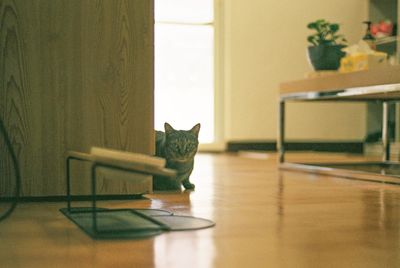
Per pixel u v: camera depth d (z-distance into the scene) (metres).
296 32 5.07
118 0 1.68
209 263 0.92
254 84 5.00
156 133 2.07
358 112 5.18
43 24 1.62
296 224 1.30
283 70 5.06
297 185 2.22
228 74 4.96
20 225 1.25
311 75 2.97
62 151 1.65
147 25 1.71
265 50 5.02
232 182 2.35
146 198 1.78
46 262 0.91
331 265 0.91
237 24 4.95
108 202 1.67
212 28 5.01
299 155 4.50
